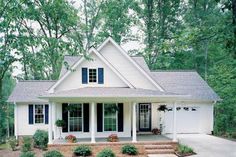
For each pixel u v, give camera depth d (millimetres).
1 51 11211
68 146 19672
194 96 26859
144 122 25344
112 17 38219
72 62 24469
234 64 27312
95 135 22328
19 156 18766
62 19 30219
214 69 31797
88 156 19078
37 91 26812
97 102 21250
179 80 29062
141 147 20062
